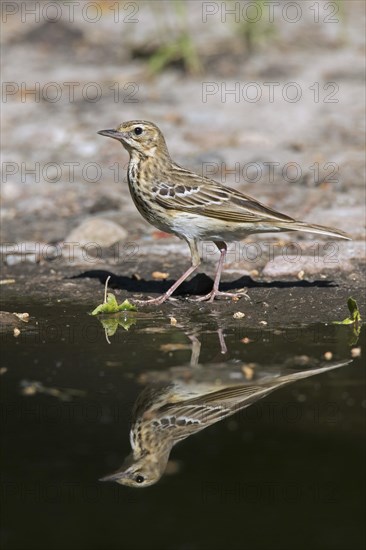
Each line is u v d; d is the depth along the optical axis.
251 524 8.39
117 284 14.89
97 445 9.64
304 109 23.91
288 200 18.72
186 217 13.65
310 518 8.46
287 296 13.99
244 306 13.63
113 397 10.56
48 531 8.36
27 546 8.09
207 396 10.55
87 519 8.53
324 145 21.86
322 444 9.52
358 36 29.28
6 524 8.48
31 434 9.87
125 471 9.18
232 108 24.11
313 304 13.61
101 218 17.95
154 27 29.69
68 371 11.22
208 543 8.08
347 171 20.12
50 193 19.48
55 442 9.70
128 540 8.16
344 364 11.27
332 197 18.81
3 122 23.55
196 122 23.23
